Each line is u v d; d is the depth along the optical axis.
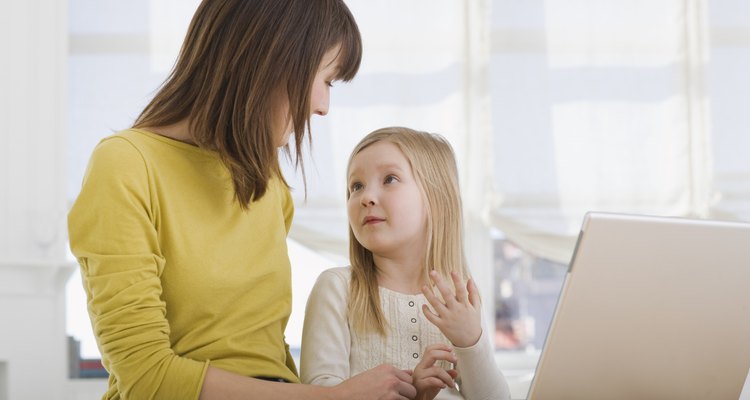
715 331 1.06
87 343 2.85
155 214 1.18
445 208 1.41
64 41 2.84
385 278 1.40
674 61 3.06
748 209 3.04
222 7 1.21
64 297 2.73
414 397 1.14
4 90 2.77
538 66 3.03
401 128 1.44
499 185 3.00
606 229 0.97
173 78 1.28
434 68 3.00
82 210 1.14
